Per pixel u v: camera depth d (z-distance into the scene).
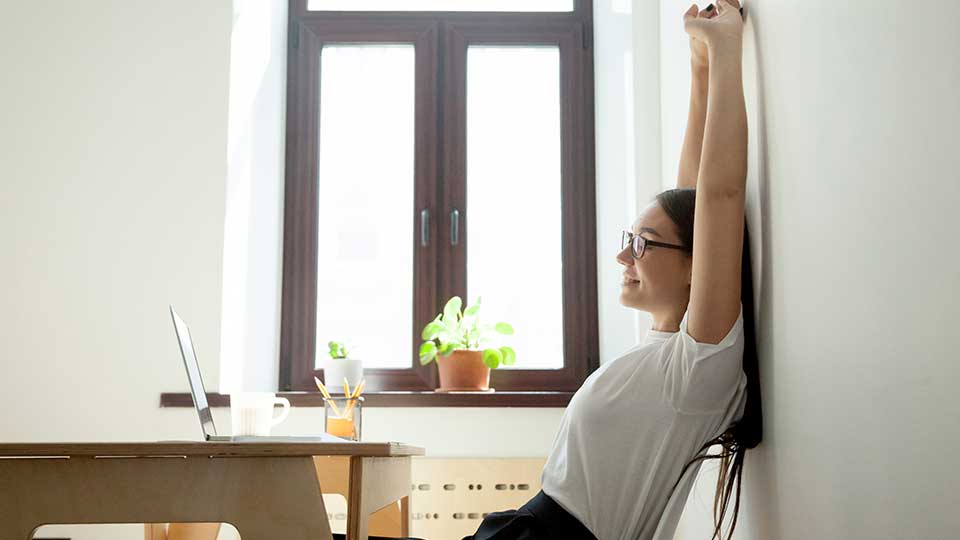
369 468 1.44
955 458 0.91
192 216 2.87
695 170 1.82
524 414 2.89
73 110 2.91
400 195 3.36
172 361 2.81
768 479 1.54
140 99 2.92
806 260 1.33
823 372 1.27
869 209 1.11
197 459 1.27
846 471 1.19
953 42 0.90
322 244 3.33
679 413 1.45
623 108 2.96
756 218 1.59
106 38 2.95
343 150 3.38
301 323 3.26
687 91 2.34
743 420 1.56
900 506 1.04
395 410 2.88
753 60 1.60
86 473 1.26
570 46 3.43
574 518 1.46
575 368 3.25
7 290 2.82
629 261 1.63
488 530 1.49
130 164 2.89
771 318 1.50
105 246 2.85
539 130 3.42
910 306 1.00
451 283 3.31
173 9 2.97
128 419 2.78
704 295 1.43
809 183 1.31
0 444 1.23
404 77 3.43
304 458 1.28
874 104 1.09
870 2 1.09
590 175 3.36
